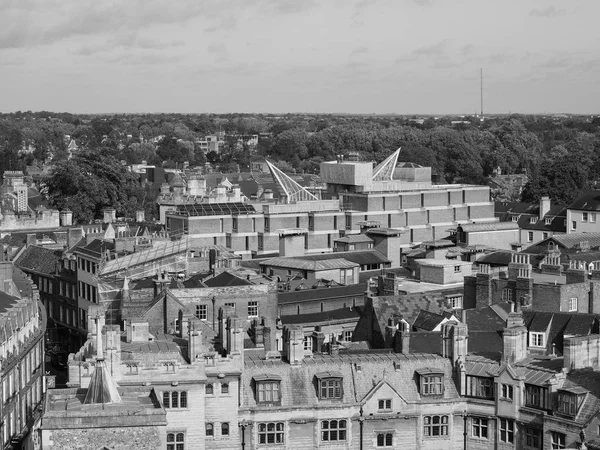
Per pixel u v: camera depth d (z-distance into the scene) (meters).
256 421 144.25
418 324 175.50
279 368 147.00
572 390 138.25
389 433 147.50
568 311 181.88
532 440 143.12
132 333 149.12
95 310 151.12
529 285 186.75
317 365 148.25
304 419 145.50
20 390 177.50
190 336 141.50
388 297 190.88
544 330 166.00
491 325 172.38
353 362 149.62
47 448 116.19
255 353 158.25
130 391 134.12
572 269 196.62
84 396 126.75
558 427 139.00
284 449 145.25
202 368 140.75
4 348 167.00
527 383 144.00
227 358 142.88
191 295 198.88
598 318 164.50
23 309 185.88
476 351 156.88
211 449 143.00
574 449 133.38
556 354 159.25
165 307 171.62
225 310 169.00
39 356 199.88
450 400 148.50
